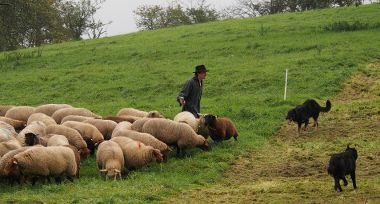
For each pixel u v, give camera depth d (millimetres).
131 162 14648
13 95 29625
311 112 18891
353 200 11516
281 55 31953
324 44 32938
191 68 31484
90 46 43219
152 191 12602
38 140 15039
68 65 36281
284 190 12719
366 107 21266
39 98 28453
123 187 12836
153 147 15305
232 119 21031
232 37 38844
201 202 11945
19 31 44188
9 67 37062
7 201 11688
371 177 13477
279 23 42938
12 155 13516
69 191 12664
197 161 15500
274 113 21203
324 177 13859
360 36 34156
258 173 14781
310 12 47375
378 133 18125
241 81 27109
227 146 17156
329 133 18609
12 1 40406
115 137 15273
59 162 13500
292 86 25422
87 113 19641
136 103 25547
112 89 28859
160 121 16172
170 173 14469
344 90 24406
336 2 63531
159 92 27641
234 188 13258
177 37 42156
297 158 15922
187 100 18312
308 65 28250
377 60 28625
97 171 15086
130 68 33188
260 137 18500
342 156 12094
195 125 17016
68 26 74812
